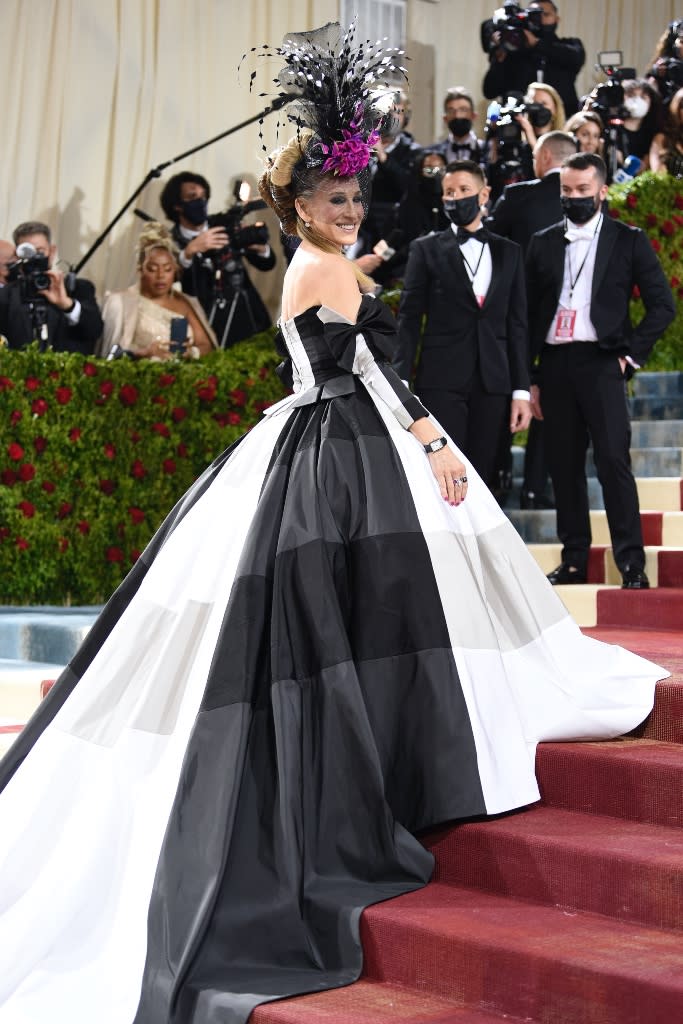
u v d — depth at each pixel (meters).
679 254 19.44
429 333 14.61
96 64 22.52
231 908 7.54
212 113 23.83
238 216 20.11
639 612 13.20
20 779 8.39
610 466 13.70
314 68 8.88
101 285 22.69
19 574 16.16
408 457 8.68
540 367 14.37
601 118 20.22
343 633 8.06
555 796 8.70
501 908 7.72
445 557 8.38
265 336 18.20
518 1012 6.93
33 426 16.08
